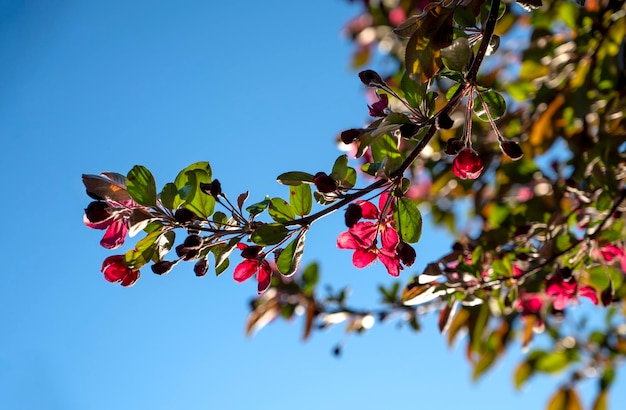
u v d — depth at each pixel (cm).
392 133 81
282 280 127
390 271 81
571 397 134
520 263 100
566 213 104
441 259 96
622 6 106
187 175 79
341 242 82
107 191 77
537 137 114
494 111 79
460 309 115
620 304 115
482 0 80
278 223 77
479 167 78
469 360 119
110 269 78
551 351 134
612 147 102
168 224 78
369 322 120
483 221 117
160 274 77
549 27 114
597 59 108
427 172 122
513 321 122
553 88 114
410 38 79
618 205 95
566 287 95
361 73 79
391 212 82
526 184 112
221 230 78
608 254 98
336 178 78
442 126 76
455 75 77
